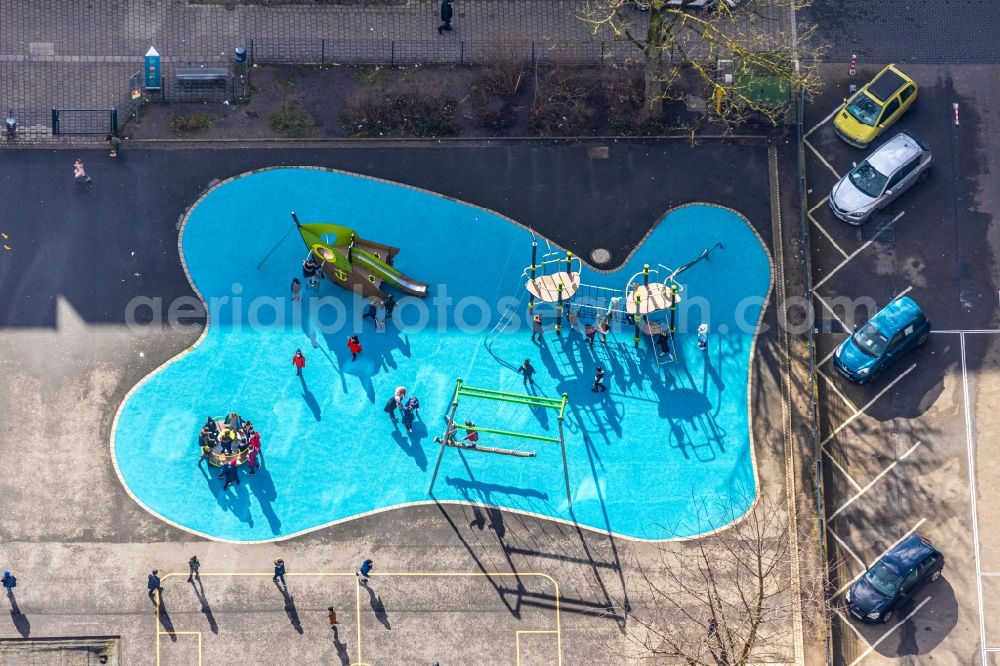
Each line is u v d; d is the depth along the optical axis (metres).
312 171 91.94
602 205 91.38
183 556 84.69
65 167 91.56
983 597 83.81
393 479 86.25
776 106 92.19
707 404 87.50
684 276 89.75
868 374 86.44
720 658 78.12
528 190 91.69
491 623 83.75
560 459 86.69
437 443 86.56
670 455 86.62
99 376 87.75
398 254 90.38
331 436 87.00
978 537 84.81
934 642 83.25
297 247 90.44
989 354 88.19
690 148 92.31
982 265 89.88
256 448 85.88
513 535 85.19
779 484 85.94
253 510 85.50
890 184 89.56
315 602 83.94
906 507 85.50
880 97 91.12
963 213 90.94
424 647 83.38
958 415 87.00
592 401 87.69
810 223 90.94
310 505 85.69
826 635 83.00
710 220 90.88
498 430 84.69
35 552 84.62
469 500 85.88
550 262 86.75
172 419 87.06
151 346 88.38
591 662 83.19
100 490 85.75
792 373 87.94
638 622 83.69
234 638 83.38
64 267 89.69
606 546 85.00
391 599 84.06
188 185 91.50
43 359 88.00
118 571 84.38
